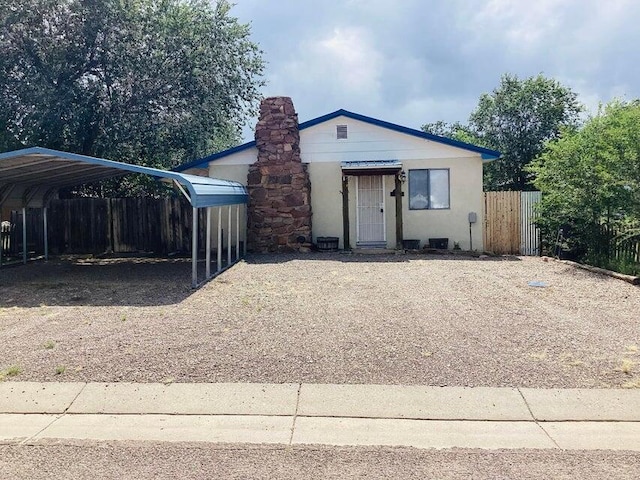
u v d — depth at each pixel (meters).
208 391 5.43
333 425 4.76
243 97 22.81
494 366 5.99
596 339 6.98
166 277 12.77
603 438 4.47
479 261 14.93
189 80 20.89
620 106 13.83
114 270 14.38
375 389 5.41
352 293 10.17
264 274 12.66
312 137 17.66
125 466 4.06
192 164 17.98
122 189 25.97
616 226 13.12
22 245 18.50
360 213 17.58
